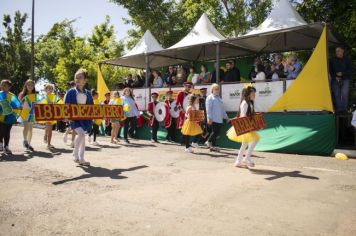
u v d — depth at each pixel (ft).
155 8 80.69
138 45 55.11
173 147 36.73
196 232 12.89
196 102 35.29
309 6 48.08
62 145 37.11
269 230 13.05
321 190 18.42
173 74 49.47
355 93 42.75
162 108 42.19
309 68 32.40
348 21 43.55
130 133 47.39
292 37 41.63
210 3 67.62
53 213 15.05
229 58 53.42
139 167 24.75
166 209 15.43
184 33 82.02
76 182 20.33
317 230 13.06
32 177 21.66
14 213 15.10
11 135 48.01
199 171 23.29
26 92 33.09
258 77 37.55
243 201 16.55
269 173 22.56
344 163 26.50
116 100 42.14
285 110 33.53
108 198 17.10
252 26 66.64
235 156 29.99
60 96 46.62
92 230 13.17
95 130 38.63
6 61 131.23
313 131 31.01
